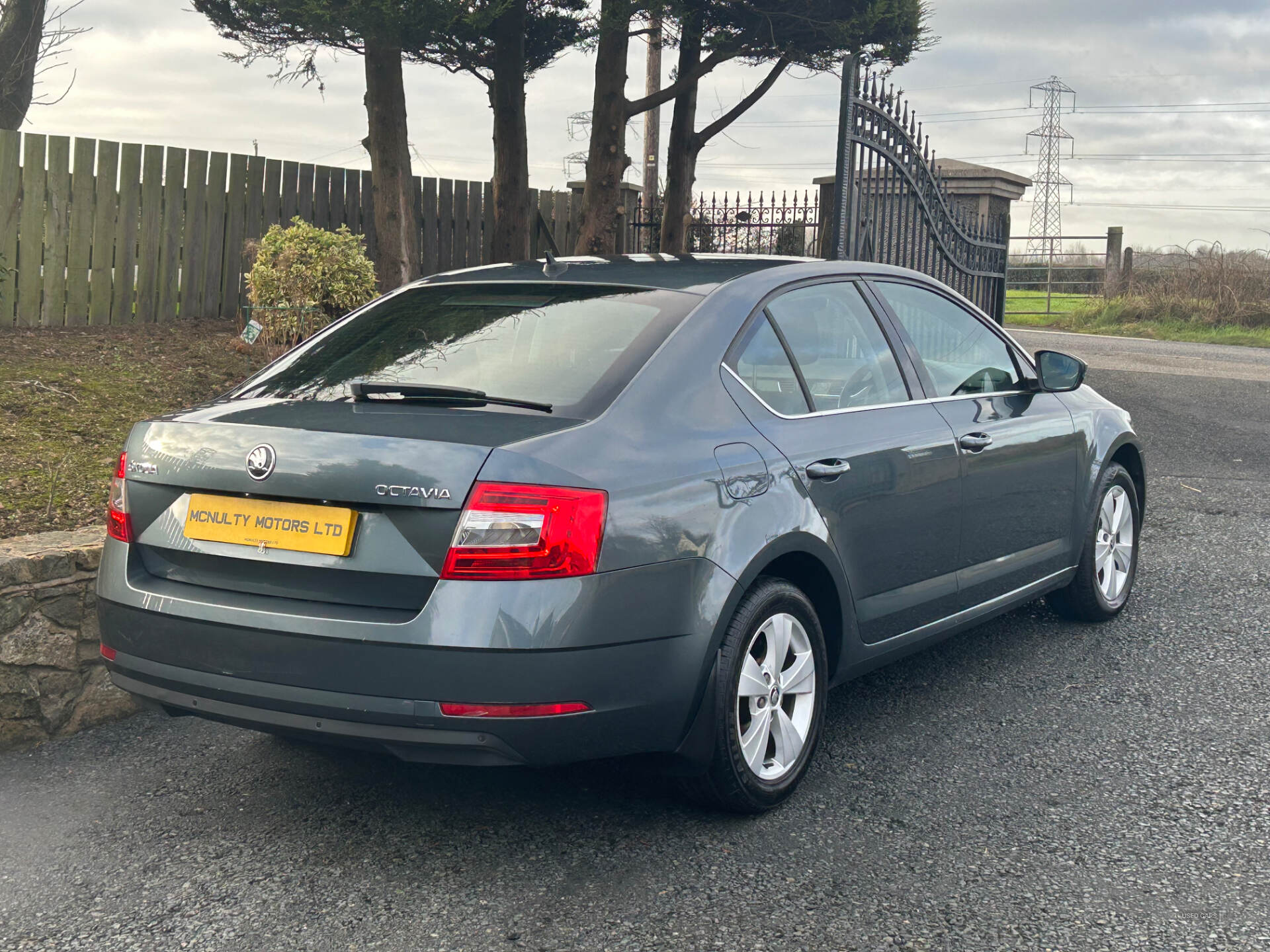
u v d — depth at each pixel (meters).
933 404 4.26
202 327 10.36
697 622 3.11
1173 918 2.87
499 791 3.68
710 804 3.41
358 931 2.85
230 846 3.32
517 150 11.84
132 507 3.29
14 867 3.20
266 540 3.04
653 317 3.54
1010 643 5.16
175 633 3.11
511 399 3.21
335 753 4.02
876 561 3.85
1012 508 4.59
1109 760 3.88
